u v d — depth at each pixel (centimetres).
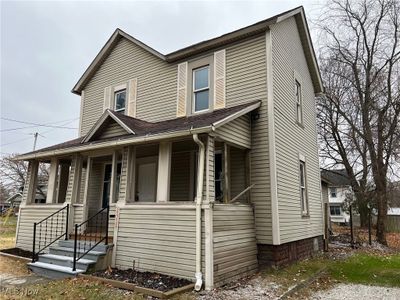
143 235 695
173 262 633
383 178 1630
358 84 1727
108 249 723
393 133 1667
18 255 892
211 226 603
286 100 954
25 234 984
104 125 905
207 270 580
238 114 717
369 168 2148
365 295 600
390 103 1628
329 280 720
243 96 875
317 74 1290
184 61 1034
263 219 773
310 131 1219
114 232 746
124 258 714
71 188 893
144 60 1156
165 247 653
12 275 691
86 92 1337
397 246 1479
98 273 666
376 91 1739
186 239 624
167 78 1070
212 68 959
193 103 984
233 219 687
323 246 1208
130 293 536
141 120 1013
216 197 862
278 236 750
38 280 643
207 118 755
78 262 686
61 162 1084
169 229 655
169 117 1030
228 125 723
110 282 589
